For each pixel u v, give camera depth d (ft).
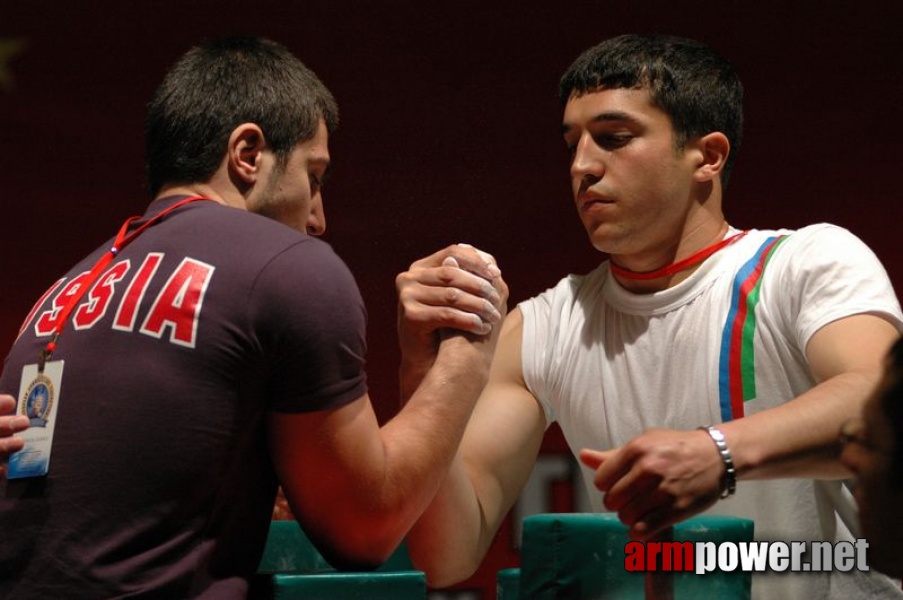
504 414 21.98
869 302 18.70
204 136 17.40
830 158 40.83
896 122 40.52
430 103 41.83
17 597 14.79
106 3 41.19
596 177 20.89
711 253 21.03
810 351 18.76
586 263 41.47
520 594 15.28
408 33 41.91
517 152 41.75
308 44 41.68
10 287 40.32
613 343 21.56
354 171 41.63
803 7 41.01
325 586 14.93
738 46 41.19
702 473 14.99
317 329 15.26
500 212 41.68
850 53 40.86
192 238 15.97
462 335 17.63
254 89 17.58
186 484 14.87
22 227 40.57
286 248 15.70
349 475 15.37
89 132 41.14
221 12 41.39
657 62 20.92
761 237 21.03
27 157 40.75
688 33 41.29
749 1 41.16
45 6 40.98
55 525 14.84
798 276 19.62
